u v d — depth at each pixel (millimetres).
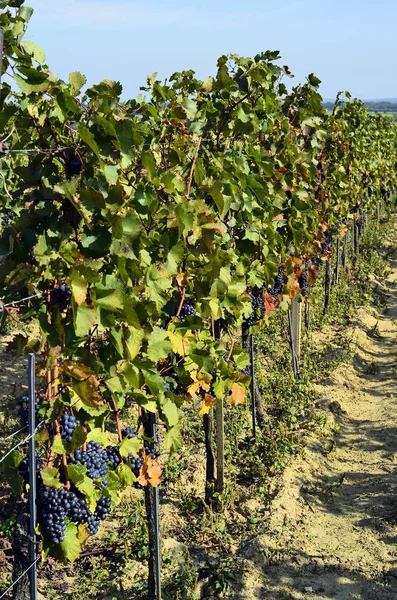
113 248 3580
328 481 7051
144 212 4070
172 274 4395
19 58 3273
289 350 10469
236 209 5727
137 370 3893
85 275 3350
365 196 17344
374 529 6094
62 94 3357
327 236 12117
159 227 4555
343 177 11664
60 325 3488
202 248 4613
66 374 3486
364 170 16125
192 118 5410
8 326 9891
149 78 5965
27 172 3580
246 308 6148
